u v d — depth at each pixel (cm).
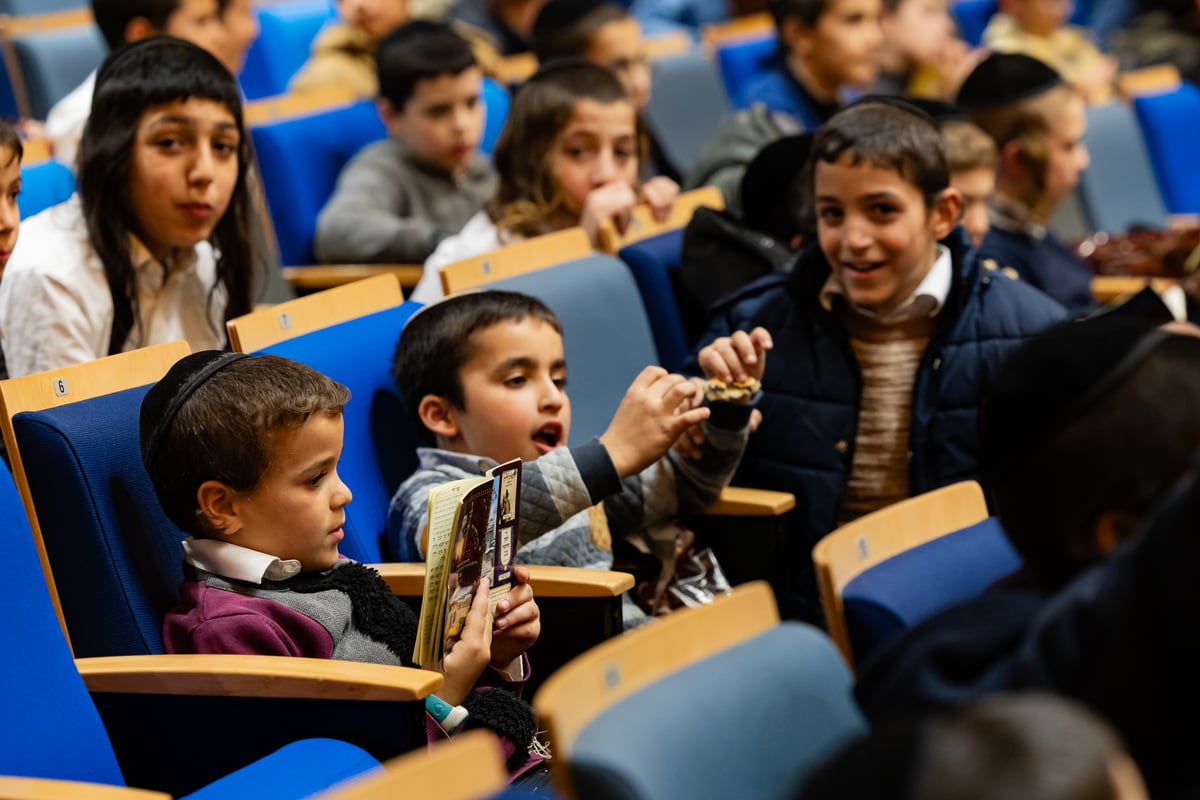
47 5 609
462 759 123
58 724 189
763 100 497
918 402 277
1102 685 124
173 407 210
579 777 120
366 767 185
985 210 365
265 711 195
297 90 560
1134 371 136
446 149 459
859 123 270
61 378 222
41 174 328
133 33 411
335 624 213
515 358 251
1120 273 448
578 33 480
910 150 268
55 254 277
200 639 205
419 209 459
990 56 420
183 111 274
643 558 271
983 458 144
